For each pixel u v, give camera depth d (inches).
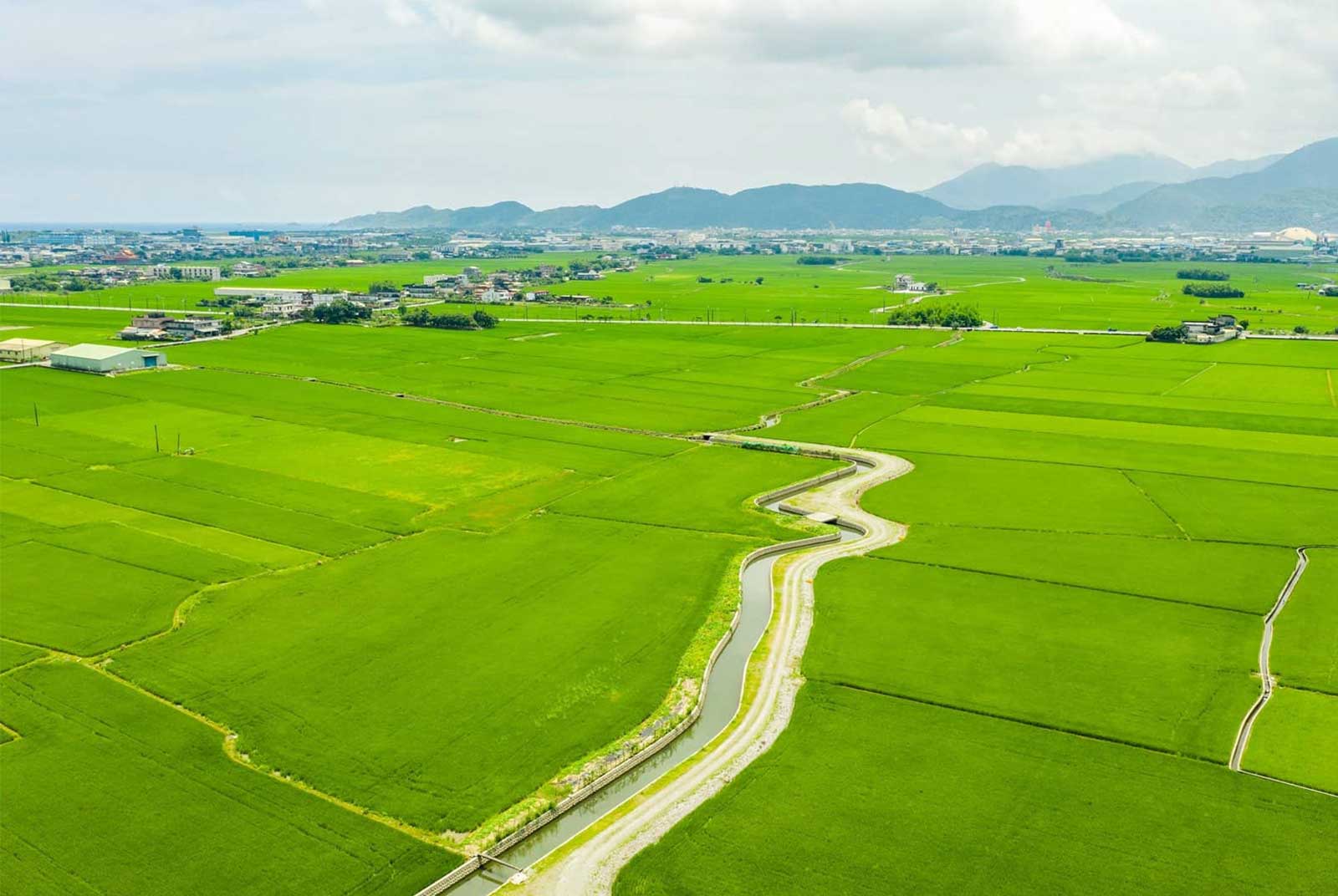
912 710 3395.7
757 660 3769.7
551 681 3545.8
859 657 3784.5
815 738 3223.4
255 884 2507.4
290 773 2965.1
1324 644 3865.7
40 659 3646.7
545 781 2952.8
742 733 3267.7
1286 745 3161.9
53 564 4537.4
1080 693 3496.6
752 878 2576.3
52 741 3100.4
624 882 2559.1
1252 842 2701.8
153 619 3973.9
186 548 4773.6
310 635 3863.2
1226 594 4355.3
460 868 2564.0
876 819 2807.6
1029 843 2706.7
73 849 2623.0
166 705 3334.2
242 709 3312.0
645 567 4653.1
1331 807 2847.0
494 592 4325.8
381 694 3430.1
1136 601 4288.9
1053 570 4653.1
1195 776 3002.0
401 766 3014.3
